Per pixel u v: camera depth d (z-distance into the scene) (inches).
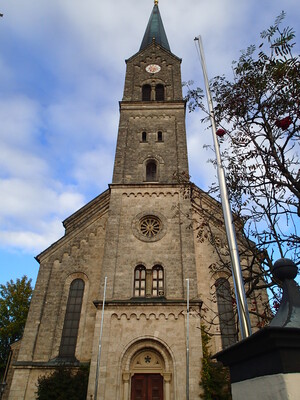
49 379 841.5
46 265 1082.7
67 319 1000.9
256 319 870.4
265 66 331.3
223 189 330.6
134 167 1211.9
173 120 1354.6
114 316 880.9
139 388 823.1
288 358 108.0
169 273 965.2
